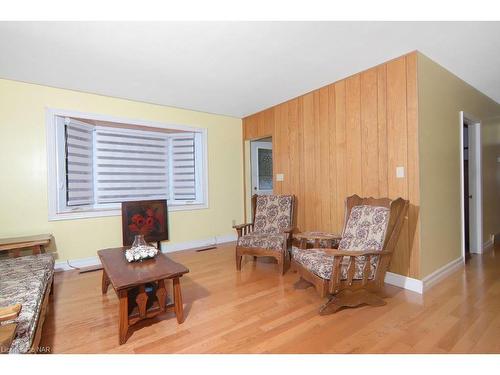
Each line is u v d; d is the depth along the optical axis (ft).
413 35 6.87
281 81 10.03
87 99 11.03
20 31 6.30
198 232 14.30
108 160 12.35
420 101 7.87
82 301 7.59
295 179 12.03
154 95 11.48
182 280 9.11
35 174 9.93
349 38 6.98
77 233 10.80
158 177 13.94
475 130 11.76
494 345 5.16
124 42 6.93
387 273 8.53
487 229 12.75
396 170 8.29
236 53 7.71
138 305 5.89
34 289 5.49
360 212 8.13
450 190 9.48
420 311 6.62
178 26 6.26
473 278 8.79
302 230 11.65
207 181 14.64
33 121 9.89
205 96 11.70
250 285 8.61
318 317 6.45
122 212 11.64
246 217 16.02
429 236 8.24
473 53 7.97
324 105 10.62
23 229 9.70
